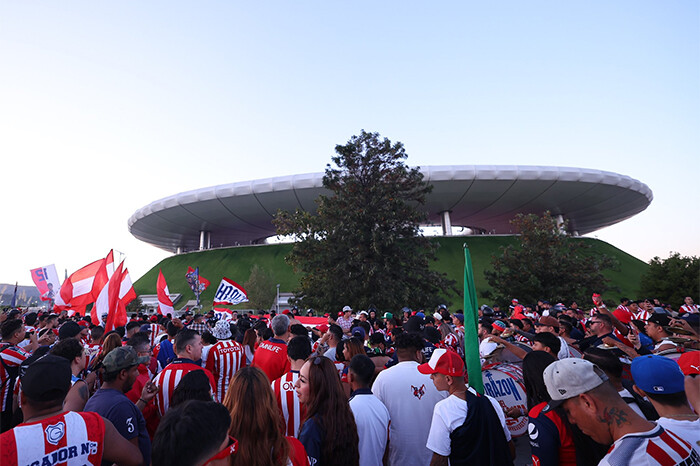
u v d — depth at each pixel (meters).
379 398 3.67
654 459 1.75
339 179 25.73
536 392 2.96
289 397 3.47
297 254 25.20
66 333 5.75
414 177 26.23
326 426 2.60
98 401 3.00
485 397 3.07
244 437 2.03
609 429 1.97
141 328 8.09
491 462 2.81
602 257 32.06
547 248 30.66
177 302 65.88
